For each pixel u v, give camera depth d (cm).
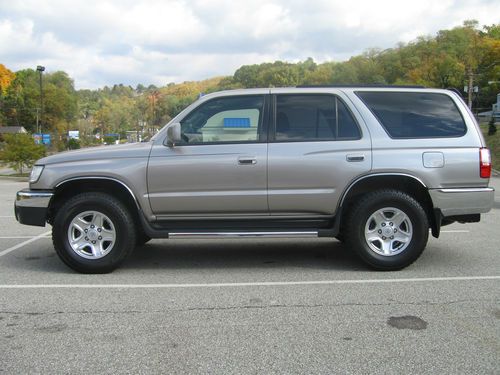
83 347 381
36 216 585
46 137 7944
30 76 12594
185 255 687
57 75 13012
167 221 590
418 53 10569
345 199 577
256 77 11319
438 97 600
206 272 596
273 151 574
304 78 11775
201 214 586
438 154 573
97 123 10656
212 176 573
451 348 374
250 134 584
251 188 575
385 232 584
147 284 546
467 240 769
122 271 602
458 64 8731
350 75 11431
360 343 384
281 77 11106
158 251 714
